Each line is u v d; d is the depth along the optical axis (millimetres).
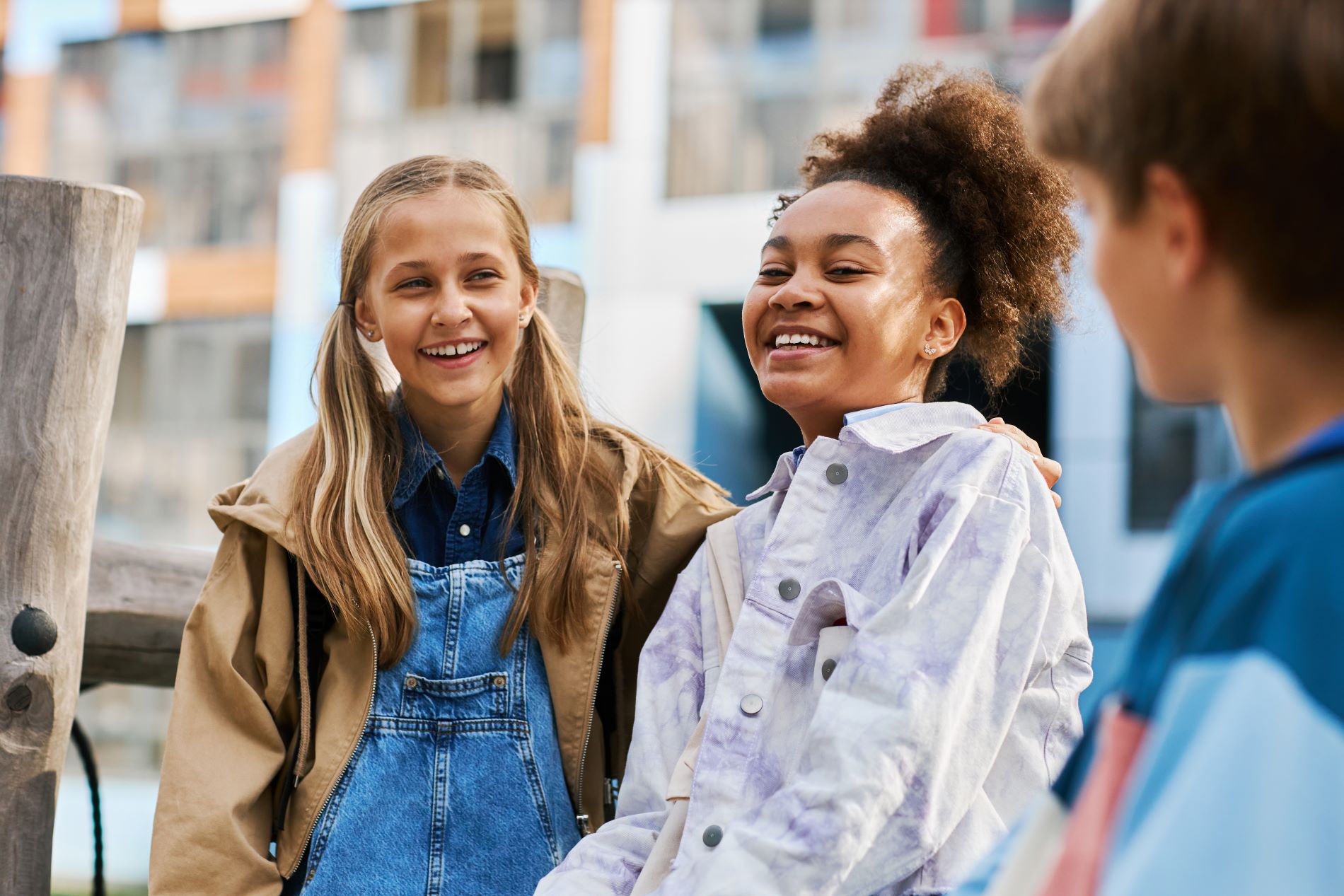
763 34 8391
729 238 8289
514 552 1836
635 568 1922
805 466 1581
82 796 9133
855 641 1317
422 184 1824
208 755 1697
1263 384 705
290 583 1792
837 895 1247
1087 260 1948
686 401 8227
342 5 9586
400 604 1740
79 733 2283
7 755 1813
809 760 1272
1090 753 771
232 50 9867
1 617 1815
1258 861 589
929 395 1784
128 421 9859
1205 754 613
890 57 8203
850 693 1287
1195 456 6941
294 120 9641
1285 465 667
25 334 1825
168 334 9828
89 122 10141
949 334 1691
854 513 1539
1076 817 710
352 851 1673
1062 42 827
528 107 8961
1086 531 7008
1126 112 737
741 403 8273
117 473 9805
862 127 1862
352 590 1730
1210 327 726
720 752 1446
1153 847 609
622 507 1876
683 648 1653
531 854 1712
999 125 1749
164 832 1654
